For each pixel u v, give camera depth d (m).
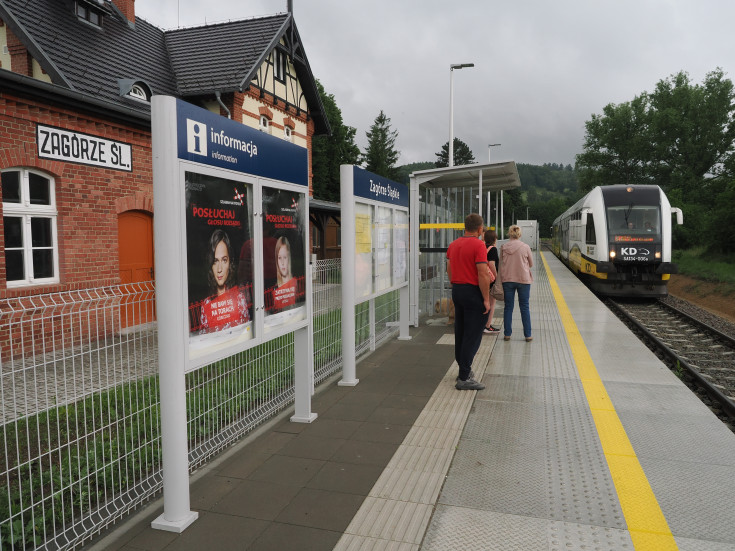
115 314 3.30
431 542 2.86
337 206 21.38
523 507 3.22
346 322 5.84
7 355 2.70
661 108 54.00
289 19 17.77
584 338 8.38
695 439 4.26
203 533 2.99
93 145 9.07
